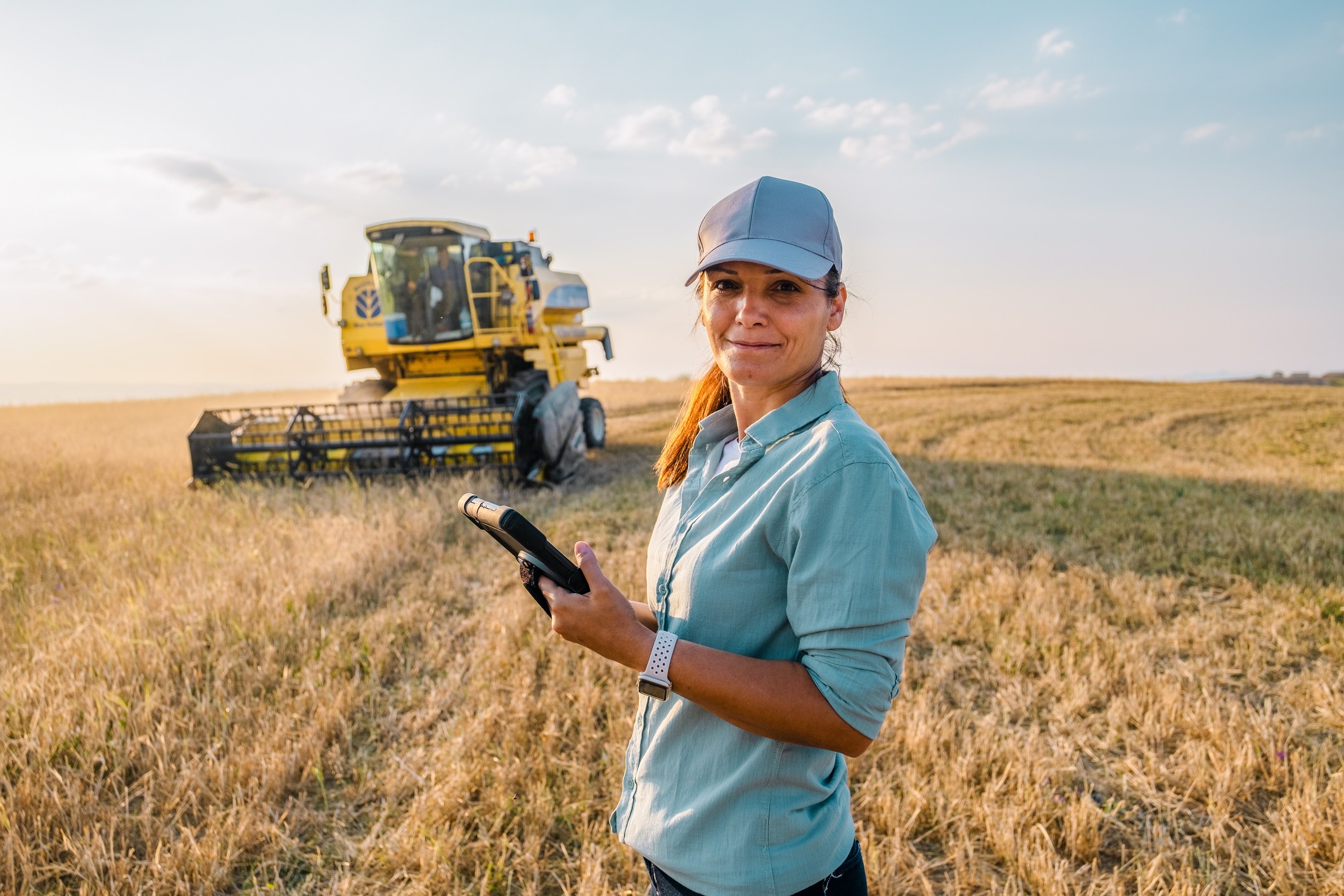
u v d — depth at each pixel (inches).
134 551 259.1
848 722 45.6
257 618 194.4
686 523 57.2
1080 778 136.3
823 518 46.6
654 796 56.9
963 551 263.4
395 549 256.7
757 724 47.2
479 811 126.0
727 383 67.5
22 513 322.3
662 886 57.8
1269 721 149.0
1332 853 114.3
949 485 388.8
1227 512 320.8
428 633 199.0
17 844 113.9
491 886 112.1
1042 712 159.3
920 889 111.4
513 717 152.2
